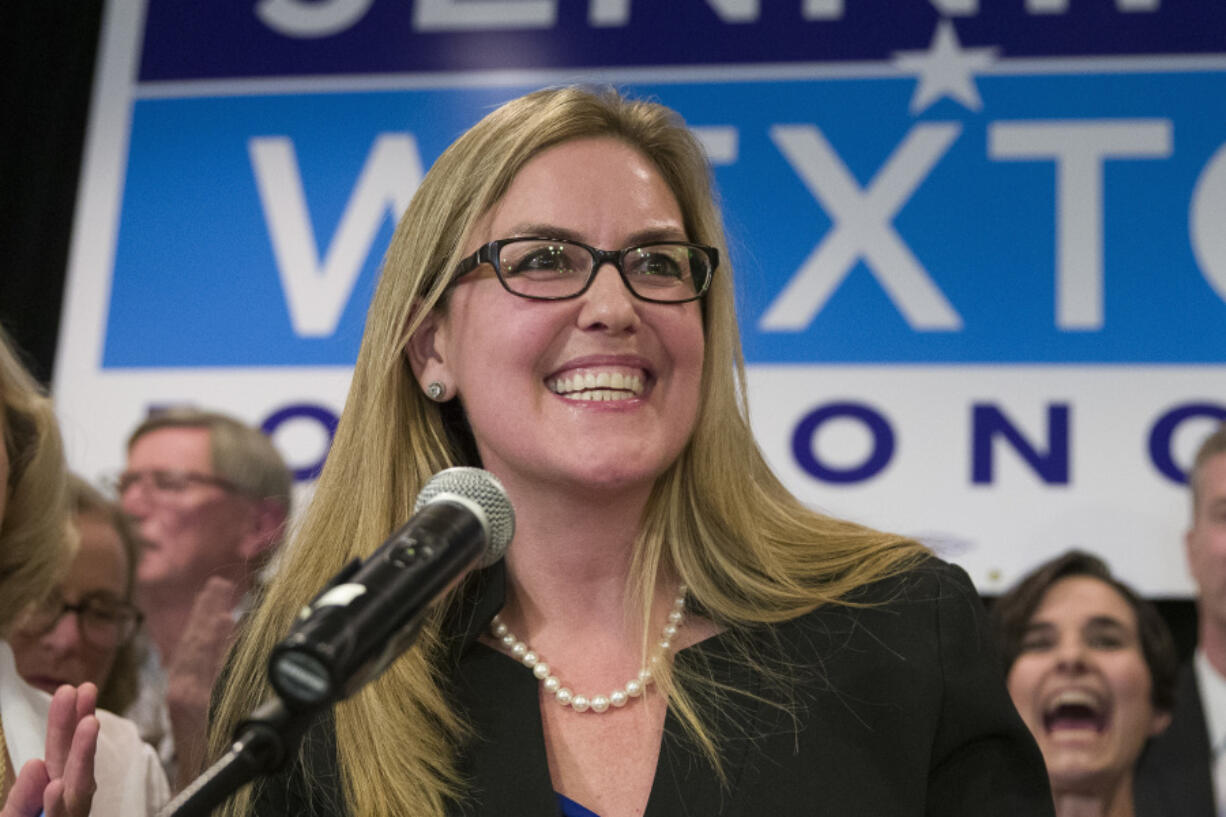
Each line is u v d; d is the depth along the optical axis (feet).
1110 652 16.40
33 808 7.49
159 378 19.21
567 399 8.23
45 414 11.71
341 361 19.07
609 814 7.78
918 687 8.14
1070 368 17.58
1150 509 16.97
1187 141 18.12
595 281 8.25
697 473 8.91
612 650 8.45
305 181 19.79
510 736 8.05
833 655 8.27
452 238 8.75
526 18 19.94
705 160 9.23
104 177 20.08
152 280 19.60
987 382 17.70
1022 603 16.75
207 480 18.07
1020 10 18.88
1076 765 16.12
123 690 16.51
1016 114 18.53
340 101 20.04
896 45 19.01
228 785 5.28
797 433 17.89
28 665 15.88
